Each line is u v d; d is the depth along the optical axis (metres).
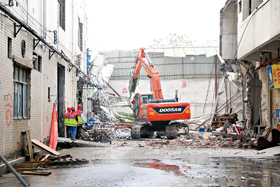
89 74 29.05
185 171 7.76
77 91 21.97
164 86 38.25
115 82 39.50
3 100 8.30
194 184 6.28
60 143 13.94
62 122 16.64
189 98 37.69
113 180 6.81
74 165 9.12
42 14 12.87
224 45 22.48
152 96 20.70
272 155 10.91
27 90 10.70
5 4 8.48
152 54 37.25
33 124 11.09
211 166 8.54
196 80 37.75
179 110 18.70
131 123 26.70
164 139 18.44
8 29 8.71
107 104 33.62
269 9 13.02
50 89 13.64
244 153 11.59
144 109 19.48
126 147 14.27
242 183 6.37
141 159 10.13
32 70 11.03
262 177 6.98
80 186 6.30
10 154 8.77
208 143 15.07
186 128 19.39
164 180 6.69
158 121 19.95
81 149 13.53
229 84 35.72
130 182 6.57
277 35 12.27
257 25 14.64
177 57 36.72
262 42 13.91
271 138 12.65
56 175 7.54
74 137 15.68
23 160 9.57
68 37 19.06
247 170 7.89
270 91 17.44
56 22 15.49
